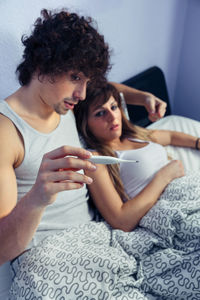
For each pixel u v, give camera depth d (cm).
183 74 216
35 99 93
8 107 90
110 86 121
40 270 90
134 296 86
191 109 223
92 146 122
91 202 120
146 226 104
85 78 88
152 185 115
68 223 107
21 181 94
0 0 101
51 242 97
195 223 99
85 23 87
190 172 128
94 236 102
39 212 71
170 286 88
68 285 86
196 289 86
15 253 78
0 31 104
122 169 122
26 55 90
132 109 172
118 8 148
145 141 134
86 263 88
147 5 165
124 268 89
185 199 109
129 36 163
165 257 92
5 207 80
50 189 65
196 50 202
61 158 66
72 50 82
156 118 139
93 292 84
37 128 95
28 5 110
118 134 123
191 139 150
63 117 109
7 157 85
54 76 85
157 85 189
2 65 109
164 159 132
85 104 118
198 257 90
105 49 90
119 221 108
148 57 185
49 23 86
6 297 98
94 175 111
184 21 200
